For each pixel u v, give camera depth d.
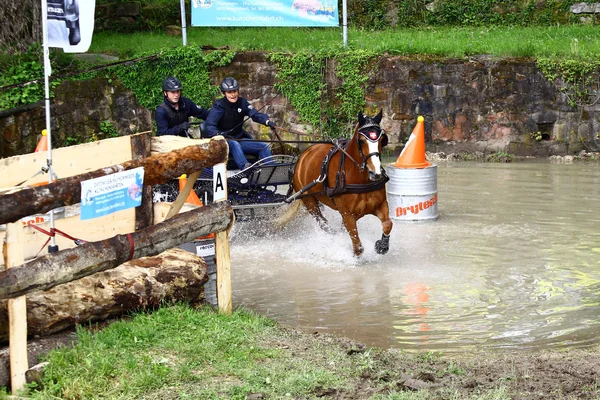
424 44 20.02
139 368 6.45
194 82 19.80
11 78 18.20
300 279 10.21
